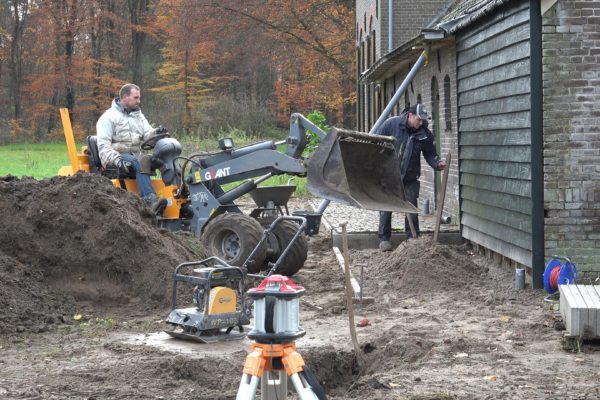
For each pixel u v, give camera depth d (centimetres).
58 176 1258
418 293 1226
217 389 764
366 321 1026
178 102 6125
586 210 1201
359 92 3784
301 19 5406
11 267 1125
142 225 1203
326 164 899
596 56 1189
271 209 1412
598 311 875
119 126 1430
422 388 739
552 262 1162
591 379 770
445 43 1709
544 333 961
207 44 5759
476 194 1502
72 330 1012
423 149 1527
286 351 555
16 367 827
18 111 7106
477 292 1209
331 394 824
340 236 1659
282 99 5844
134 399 711
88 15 6256
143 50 7119
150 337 970
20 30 7019
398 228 1809
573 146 1196
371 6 3238
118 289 1150
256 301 560
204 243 1322
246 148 1373
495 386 744
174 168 1415
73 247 1170
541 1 1185
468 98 1545
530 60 1197
